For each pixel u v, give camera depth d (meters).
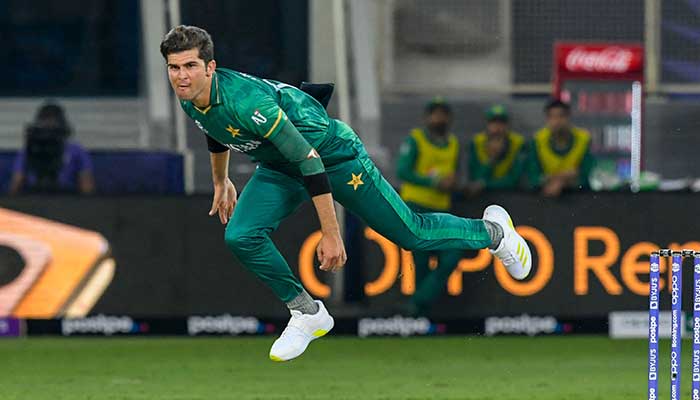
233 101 18.78
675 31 42.31
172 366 31.41
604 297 35.88
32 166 36.88
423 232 21.17
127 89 49.81
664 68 42.12
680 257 19.09
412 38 43.16
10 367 31.31
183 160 37.97
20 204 35.34
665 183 40.75
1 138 46.38
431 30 43.16
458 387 28.02
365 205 20.53
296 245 35.44
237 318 35.91
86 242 35.44
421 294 35.84
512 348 34.41
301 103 19.83
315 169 19.27
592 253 35.81
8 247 35.34
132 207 35.53
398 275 35.78
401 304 35.91
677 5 42.34
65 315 35.50
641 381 28.89
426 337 35.94
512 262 22.33
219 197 22.05
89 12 50.03
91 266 35.47
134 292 35.59
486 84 43.22
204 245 35.69
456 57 43.22
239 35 44.34
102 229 35.50
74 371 30.64
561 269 35.81
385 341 35.59
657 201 35.69
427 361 32.16
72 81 50.31
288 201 20.45
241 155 38.56
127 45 49.78
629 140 40.59
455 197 35.69
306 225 35.47
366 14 42.88
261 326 35.97
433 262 35.75
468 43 43.19
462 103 42.44
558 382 28.77
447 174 35.62
